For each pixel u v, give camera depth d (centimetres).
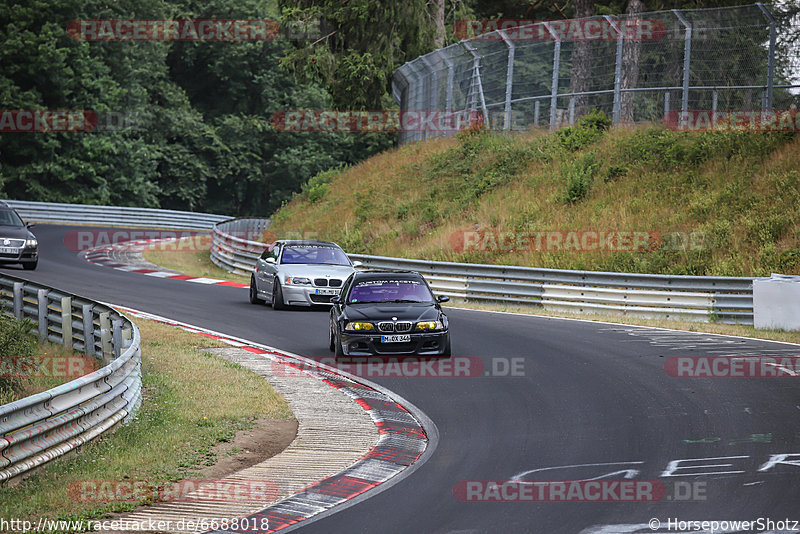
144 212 16912
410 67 14262
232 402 3747
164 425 3338
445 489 2616
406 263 8056
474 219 9856
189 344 5125
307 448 3142
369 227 10881
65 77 17938
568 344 5303
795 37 9319
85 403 3061
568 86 12556
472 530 2233
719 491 2508
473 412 3691
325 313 6700
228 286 8525
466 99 12506
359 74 15338
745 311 6362
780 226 7694
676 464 2820
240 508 2461
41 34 17312
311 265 6912
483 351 5081
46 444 2747
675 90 10106
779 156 8638
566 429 3347
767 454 2900
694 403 3722
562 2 16725
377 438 3288
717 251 7762
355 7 15075
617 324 6244
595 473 2744
